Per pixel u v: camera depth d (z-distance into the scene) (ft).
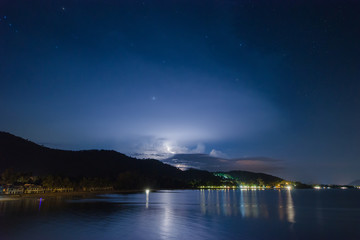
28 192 327.47
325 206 223.92
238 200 292.40
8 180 372.38
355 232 96.99
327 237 88.38
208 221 115.34
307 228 104.22
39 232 81.71
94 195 362.33
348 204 250.78
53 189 390.21
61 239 73.31
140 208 172.45
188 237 80.23
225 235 86.02
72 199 249.34
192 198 325.83
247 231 93.97
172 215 134.92
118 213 139.03
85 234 80.23
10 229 85.76
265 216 138.72
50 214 124.57
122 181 653.71
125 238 76.23
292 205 229.45
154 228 93.40
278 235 88.84
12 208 147.95
